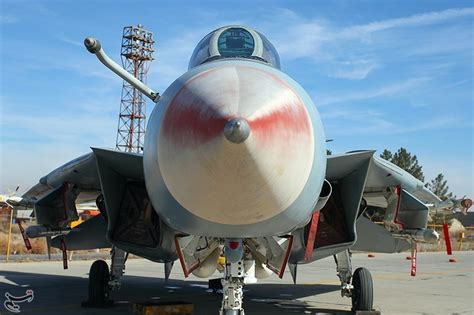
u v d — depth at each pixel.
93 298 8.55
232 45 6.83
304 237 6.89
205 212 4.62
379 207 9.91
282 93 4.65
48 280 12.84
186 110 4.47
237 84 4.55
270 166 4.29
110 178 7.06
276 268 6.39
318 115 5.16
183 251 6.10
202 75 4.83
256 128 4.19
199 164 4.28
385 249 9.39
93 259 20.77
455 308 9.52
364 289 7.95
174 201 4.74
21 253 23.53
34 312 8.17
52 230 7.60
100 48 6.39
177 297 10.29
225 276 5.66
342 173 7.06
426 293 11.83
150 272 15.84
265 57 6.80
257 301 10.02
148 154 4.96
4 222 42.38
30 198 8.07
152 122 5.05
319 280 14.39
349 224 7.11
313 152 4.75
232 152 4.10
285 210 4.73
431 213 8.44
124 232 7.30
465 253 33.34
